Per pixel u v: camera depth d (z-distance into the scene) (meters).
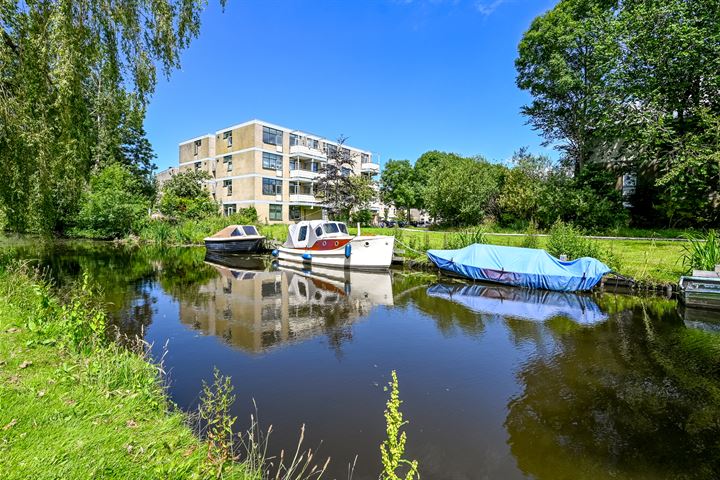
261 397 4.77
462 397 4.90
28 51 8.47
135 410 3.53
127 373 4.25
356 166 51.47
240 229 23.75
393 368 5.82
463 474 3.40
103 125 10.25
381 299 10.84
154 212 36.94
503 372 5.72
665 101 18.98
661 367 5.91
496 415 4.46
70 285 11.17
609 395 4.99
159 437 3.13
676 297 10.53
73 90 8.55
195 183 37.59
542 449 3.81
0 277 8.03
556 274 11.94
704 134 15.71
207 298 10.64
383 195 53.19
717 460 3.65
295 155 42.94
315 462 3.47
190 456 2.88
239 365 5.81
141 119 10.50
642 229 21.59
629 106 19.78
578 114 26.23
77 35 8.54
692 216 19.14
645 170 23.27
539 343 7.05
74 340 4.49
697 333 7.61
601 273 11.34
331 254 17.20
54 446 2.67
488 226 27.58
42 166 8.99
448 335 7.50
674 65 17.89
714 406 4.70
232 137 41.78
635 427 4.23
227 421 4.02
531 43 27.34
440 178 30.95
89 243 27.45
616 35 19.72
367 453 3.65
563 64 24.20
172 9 9.62
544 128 30.09
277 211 41.56
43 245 20.47
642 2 19.50
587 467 3.54
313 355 6.32
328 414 4.38
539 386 5.25
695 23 17.83
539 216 25.59
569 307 9.90
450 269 14.50
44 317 5.36
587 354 6.46
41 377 3.71
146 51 9.69
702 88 18.06
